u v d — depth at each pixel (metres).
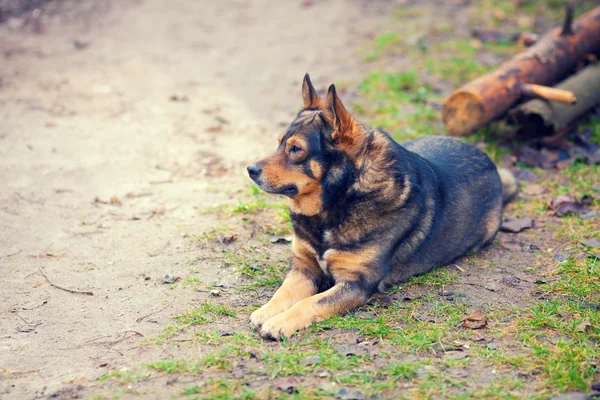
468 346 4.89
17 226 7.00
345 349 4.86
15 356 4.89
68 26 13.80
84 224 7.11
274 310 5.30
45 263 6.34
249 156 8.80
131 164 8.56
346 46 12.59
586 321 5.12
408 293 5.77
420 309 5.48
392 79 10.84
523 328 5.10
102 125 9.66
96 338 5.11
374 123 9.58
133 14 14.41
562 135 8.83
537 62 9.01
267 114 10.18
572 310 5.35
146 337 5.08
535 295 5.68
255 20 14.11
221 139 9.34
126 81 11.34
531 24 12.79
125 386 4.44
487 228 6.62
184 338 5.04
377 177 5.50
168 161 8.69
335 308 5.29
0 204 7.42
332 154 5.42
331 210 5.50
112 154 8.80
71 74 11.50
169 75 11.66
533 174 8.27
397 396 4.30
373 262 5.51
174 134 9.48
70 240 6.78
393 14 13.77
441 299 5.64
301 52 12.50
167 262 6.35
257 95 10.86
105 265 6.32
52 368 4.72
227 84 11.33
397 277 5.93
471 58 11.50
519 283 5.91
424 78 10.98
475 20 13.12
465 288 5.85
